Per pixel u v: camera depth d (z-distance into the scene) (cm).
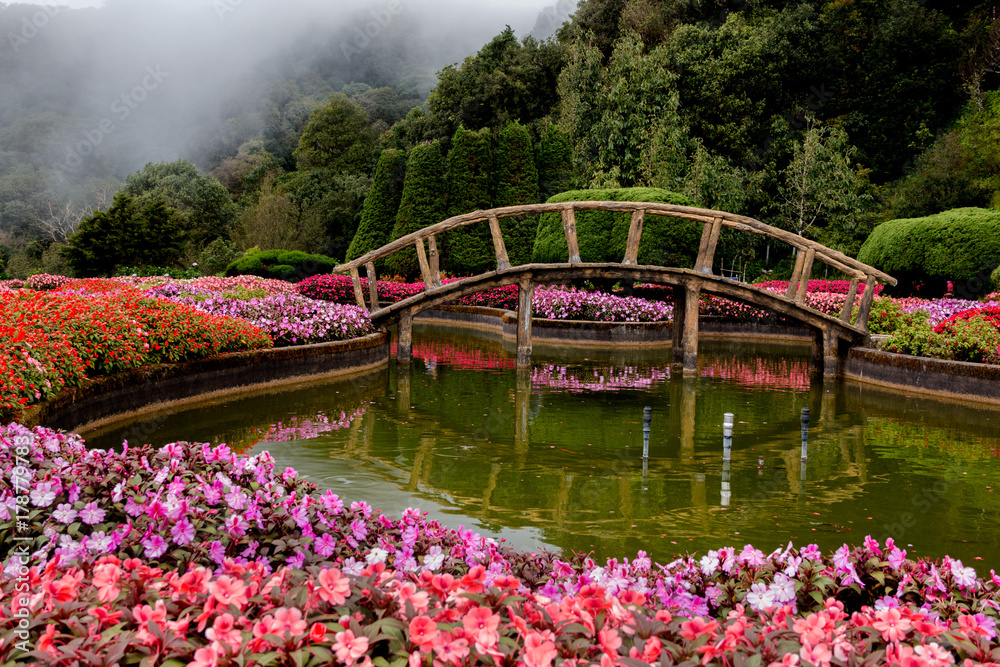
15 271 3697
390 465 657
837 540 485
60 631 195
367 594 212
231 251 3559
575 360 1430
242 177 4962
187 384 871
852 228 2798
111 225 2983
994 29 3114
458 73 3734
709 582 298
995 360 1015
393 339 1795
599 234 2061
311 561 304
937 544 482
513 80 3538
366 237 2928
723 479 636
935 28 3253
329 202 3884
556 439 779
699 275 1240
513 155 2755
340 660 172
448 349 1600
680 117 2989
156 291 1360
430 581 221
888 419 904
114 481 339
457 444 747
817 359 1275
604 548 461
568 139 2844
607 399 1020
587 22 3653
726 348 1728
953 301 1692
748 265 2916
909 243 2033
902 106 3216
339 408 917
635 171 2884
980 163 2706
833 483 626
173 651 180
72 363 680
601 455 716
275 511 324
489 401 990
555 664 187
